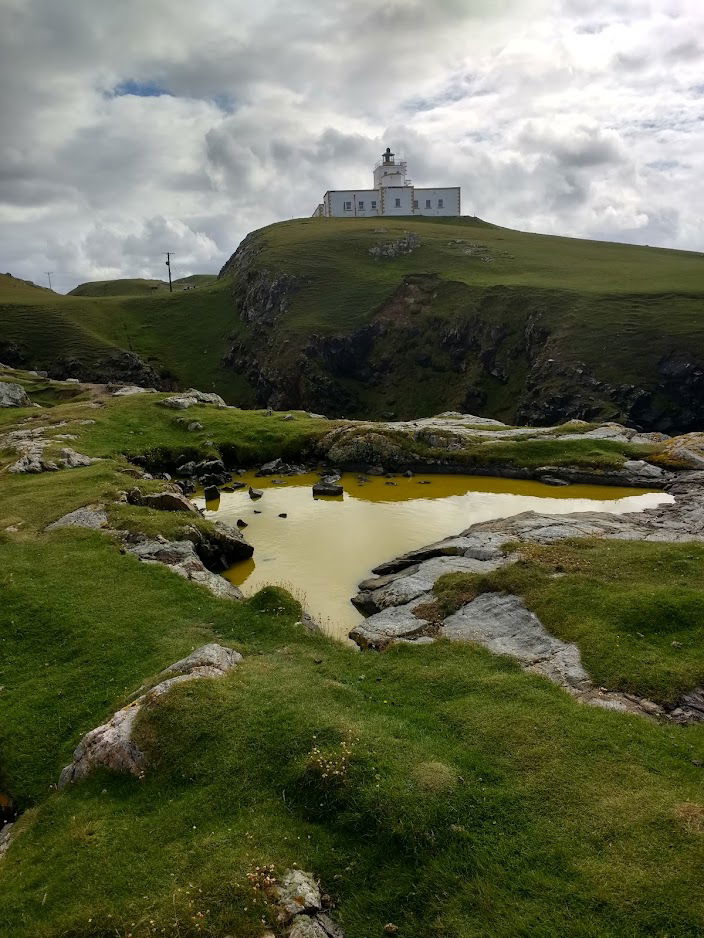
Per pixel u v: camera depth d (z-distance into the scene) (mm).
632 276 154375
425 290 164250
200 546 33375
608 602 23547
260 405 159000
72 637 23328
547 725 16828
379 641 24219
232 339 180125
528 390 129625
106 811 14766
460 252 185875
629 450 52656
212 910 11594
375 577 32312
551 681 19719
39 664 22062
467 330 147750
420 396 147875
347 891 12141
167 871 12680
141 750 16047
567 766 15117
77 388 91312
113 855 13328
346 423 64188
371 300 166500
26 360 150125
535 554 29141
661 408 113938
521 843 12828
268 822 13664
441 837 12961
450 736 16781
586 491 47781
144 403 70000
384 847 12906
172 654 21625
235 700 17594
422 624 25078
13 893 12836
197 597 26594
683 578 25719
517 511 43250
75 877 12922
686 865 11969
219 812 14203
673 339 118938
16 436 56656
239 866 12414
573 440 55188
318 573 33594
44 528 34438
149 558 30625
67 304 183750
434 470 55562
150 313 193375
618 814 13375
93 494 39000
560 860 12375
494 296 149875
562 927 11055
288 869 12398
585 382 119750
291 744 15656
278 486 52188
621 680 19391
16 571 28578
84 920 11789
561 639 22062
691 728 17109
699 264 168125
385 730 16531
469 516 42625
